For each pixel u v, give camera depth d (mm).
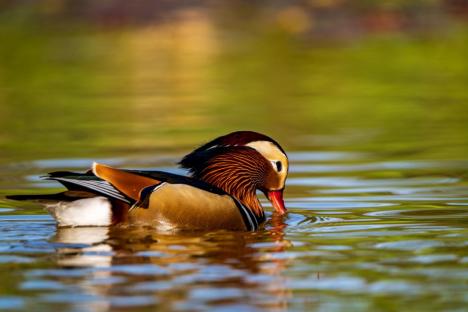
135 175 10672
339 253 9531
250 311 7754
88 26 33719
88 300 7965
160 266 9000
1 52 29875
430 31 31812
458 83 24109
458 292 8211
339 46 30641
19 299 8008
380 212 11727
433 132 18000
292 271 8859
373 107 21062
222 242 10117
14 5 35156
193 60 28656
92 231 10477
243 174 11844
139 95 23000
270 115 20156
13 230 10531
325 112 20562
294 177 14242
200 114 20328
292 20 33219
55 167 15148
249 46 31047
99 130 18547
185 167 12047
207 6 34438
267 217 11609
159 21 33625
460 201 12328
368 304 7938
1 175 14539
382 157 15711
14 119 20047
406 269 8891
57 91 23750
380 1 33594
